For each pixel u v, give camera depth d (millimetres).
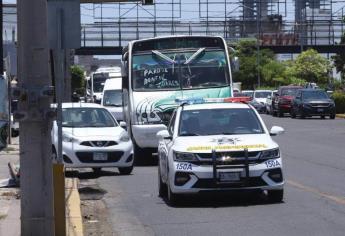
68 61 33625
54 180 9492
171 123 14906
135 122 21719
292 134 33594
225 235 10508
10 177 16703
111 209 13461
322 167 19625
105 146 18625
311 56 91812
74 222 11531
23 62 8469
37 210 8539
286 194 14469
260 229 10867
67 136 18625
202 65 22188
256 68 93250
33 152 8484
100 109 20375
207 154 12734
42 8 8477
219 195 14477
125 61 22594
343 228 10828
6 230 10633
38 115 8414
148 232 11031
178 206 13391
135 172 19953
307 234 10414
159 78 22031
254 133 13727
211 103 14867
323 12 94062
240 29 93688
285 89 53844
